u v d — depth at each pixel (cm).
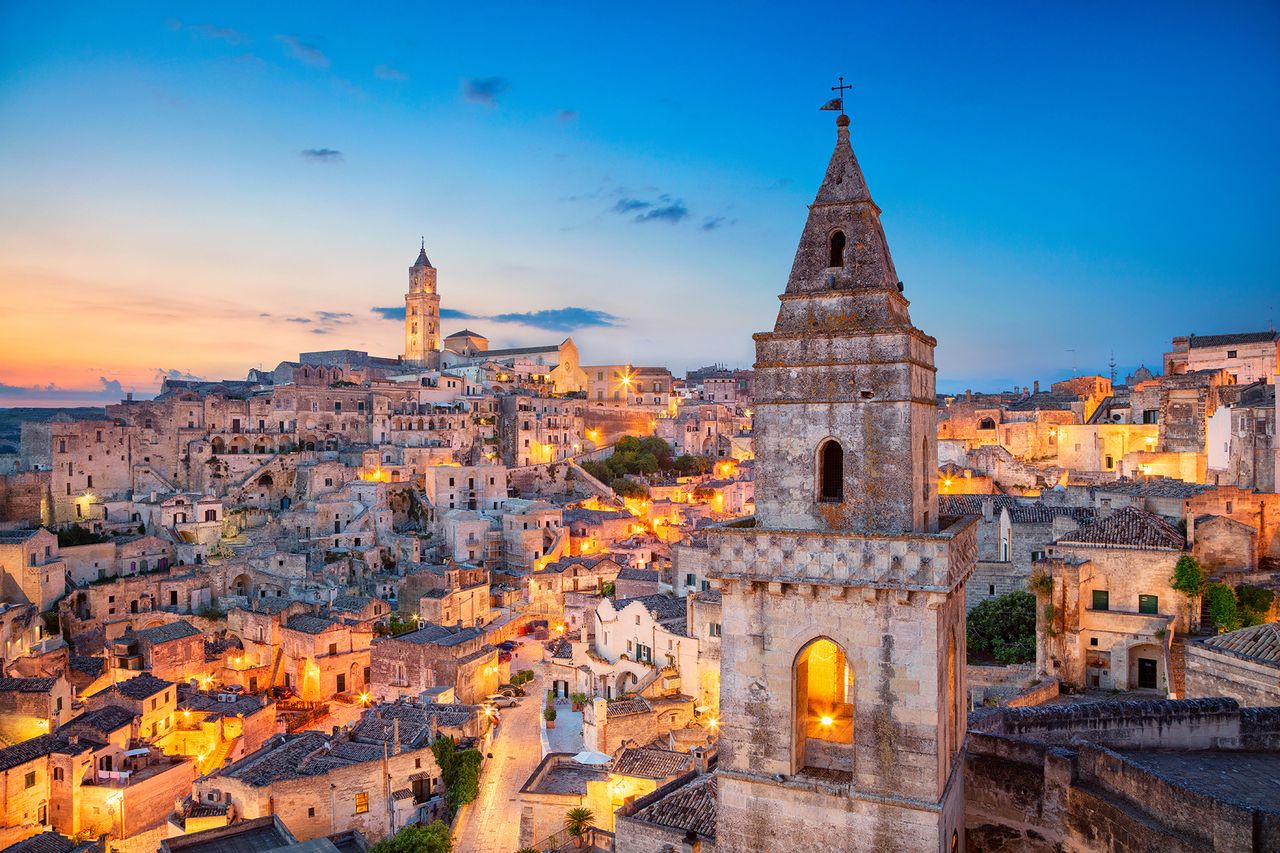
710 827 5056
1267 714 3750
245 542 17575
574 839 7150
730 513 19300
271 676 12875
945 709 3098
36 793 8506
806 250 3300
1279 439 8938
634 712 8906
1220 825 2695
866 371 3117
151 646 11756
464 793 8425
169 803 9175
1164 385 13062
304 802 7762
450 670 11388
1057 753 3394
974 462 13762
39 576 13762
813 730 3488
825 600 3092
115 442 19038
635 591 13250
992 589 9469
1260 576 7231
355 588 16312
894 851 2981
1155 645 7069
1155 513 8288
